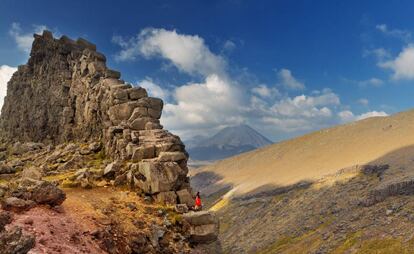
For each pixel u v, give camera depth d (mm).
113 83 44000
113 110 38875
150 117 37562
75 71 55531
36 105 60781
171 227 25422
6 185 23547
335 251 195125
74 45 60875
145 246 23031
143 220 24969
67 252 18250
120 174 32281
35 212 20828
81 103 51500
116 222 23297
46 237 18656
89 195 27656
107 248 20906
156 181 28828
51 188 22219
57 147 49094
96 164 37656
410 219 190750
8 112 68500
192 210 29047
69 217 21750
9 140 62500
